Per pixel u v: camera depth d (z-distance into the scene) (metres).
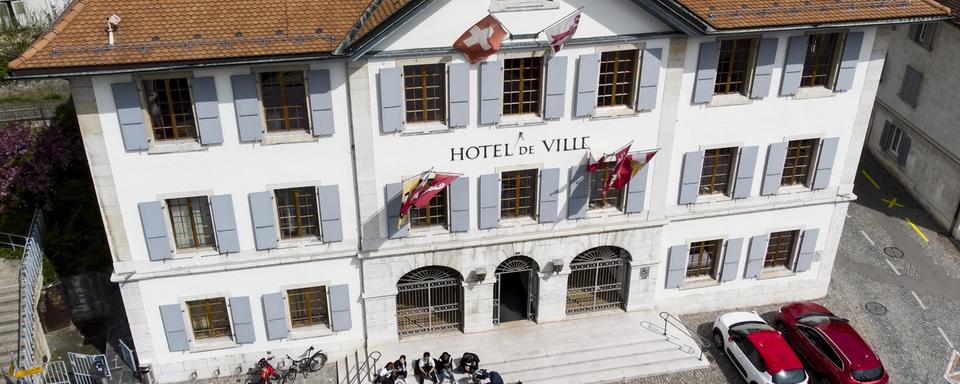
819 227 31.80
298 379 29.25
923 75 39.97
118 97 22.98
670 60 26.39
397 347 30.06
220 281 27.34
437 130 25.86
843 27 26.56
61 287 32.28
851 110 29.11
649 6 24.73
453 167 26.75
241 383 29.19
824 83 28.77
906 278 35.44
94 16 22.95
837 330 29.81
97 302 33.22
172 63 22.45
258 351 29.27
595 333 31.00
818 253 32.56
